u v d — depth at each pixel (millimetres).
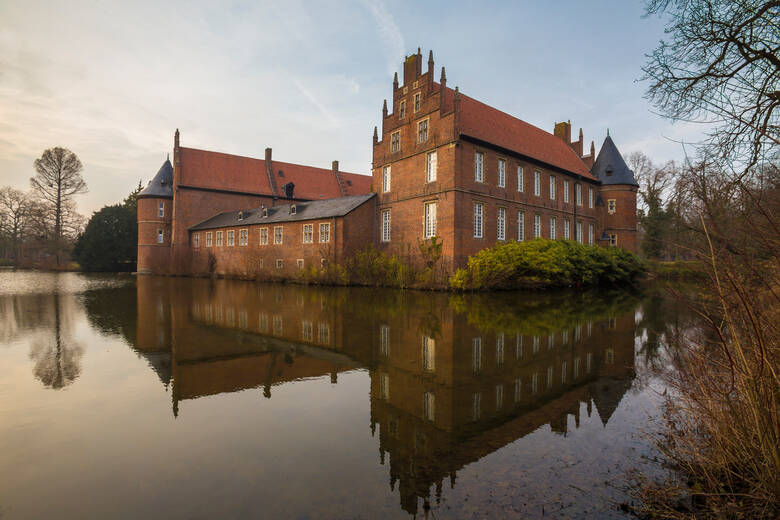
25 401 6027
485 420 5418
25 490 3768
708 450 4094
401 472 4074
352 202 32719
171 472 4074
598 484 3871
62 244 58969
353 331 11477
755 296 3287
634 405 5980
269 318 13750
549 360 8492
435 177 27484
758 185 3320
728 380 4055
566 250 26359
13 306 16734
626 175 39875
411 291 25078
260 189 50250
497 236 29125
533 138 35812
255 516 3348
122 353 8867
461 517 3334
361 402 6066
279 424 5258
